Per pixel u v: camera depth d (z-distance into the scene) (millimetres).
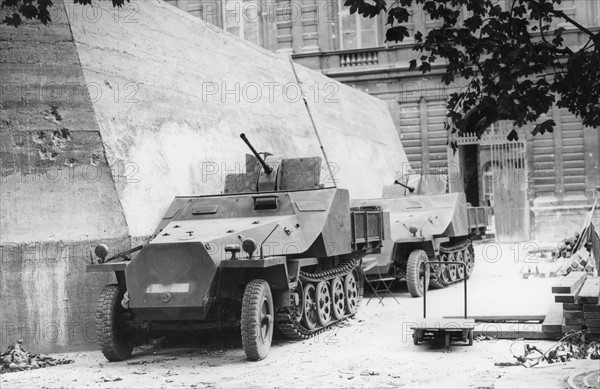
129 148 11328
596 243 15992
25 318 10031
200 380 8172
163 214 11539
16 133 10438
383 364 8789
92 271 9328
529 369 7715
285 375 8312
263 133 16906
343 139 23203
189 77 14180
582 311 9461
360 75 31031
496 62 8867
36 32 10703
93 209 10508
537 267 18109
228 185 12102
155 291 9008
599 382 6766
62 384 8133
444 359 8992
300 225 10711
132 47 12406
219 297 9352
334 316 11906
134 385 8008
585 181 30000
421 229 15906
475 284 16906
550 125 8742
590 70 8539
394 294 15672
